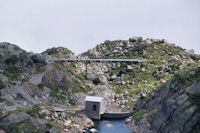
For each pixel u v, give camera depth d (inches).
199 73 2583.7
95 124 2913.4
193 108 1876.2
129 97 3961.6
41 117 2415.1
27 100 2994.6
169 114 2158.0
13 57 3742.6
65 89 3986.2
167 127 2080.5
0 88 2871.6
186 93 2153.1
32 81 3531.0
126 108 3602.4
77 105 3565.5
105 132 2610.7
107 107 3673.7
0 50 3752.5
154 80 4500.5
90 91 4313.5
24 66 3823.8
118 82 4825.3
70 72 5019.7
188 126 1812.3
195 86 2171.5
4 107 2511.1
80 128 2581.2
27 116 2292.1
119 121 3120.1
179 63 4849.9
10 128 2071.9
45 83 3762.3
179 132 1866.4
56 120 2514.8
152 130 2352.4
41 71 3885.3
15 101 2829.7
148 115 2783.0
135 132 2596.0
